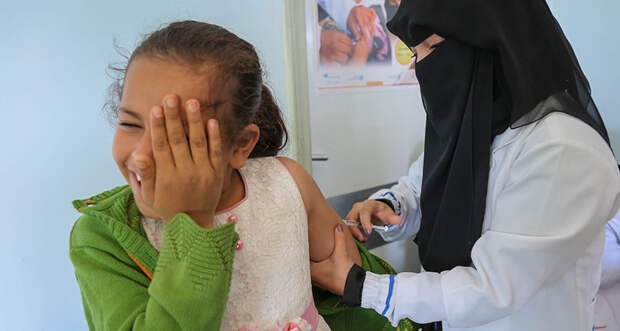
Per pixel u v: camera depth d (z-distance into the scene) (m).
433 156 0.94
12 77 0.93
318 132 1.54
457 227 0.81
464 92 0.78
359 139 1.68
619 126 2.24
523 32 0.71
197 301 0.43
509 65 0.70
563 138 0.64
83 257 0.51
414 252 2.06
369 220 0.94
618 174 0.65
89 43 1.01
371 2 1.60
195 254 0.44
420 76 0.84
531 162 0.67
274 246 0.58
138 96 0.44
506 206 0.70
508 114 0.76
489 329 0.79
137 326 0.43
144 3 1.07
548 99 0.69
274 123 0.71
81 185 1.06
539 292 0.74
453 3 0.73
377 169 1.78
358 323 0.87
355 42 1.57
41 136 0.99
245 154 0.55
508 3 0.71
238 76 0.50
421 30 0.79
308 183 0.70
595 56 2.21
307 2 1.40
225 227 0.46
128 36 1.07
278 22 1.34
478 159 0.77
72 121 1.02
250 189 0.60
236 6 1.23
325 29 1.47
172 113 0.42
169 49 0.46
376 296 0.72
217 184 0.47
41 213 1.02
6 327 1.02
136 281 0.50
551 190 0.64
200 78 0.46
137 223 0.51
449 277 0.74
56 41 0.97
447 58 0.78
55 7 0.95
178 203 0.45
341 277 0.74
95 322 0.49
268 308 0.57
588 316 0.76
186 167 0.44
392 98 1.76
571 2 2.18
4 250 0.99
